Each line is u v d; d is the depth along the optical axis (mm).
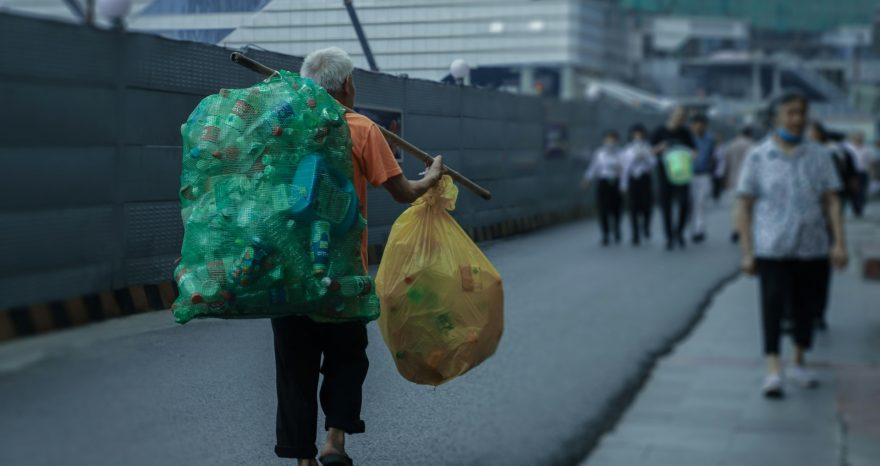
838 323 9797
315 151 2693
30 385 2418
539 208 8141
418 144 4207
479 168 4965
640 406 6707
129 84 2781
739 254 14305
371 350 3750
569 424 5961
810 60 67938
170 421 2893
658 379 7410
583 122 17609
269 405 3416
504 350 5773
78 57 2576
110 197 2707
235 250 2609
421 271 3359
